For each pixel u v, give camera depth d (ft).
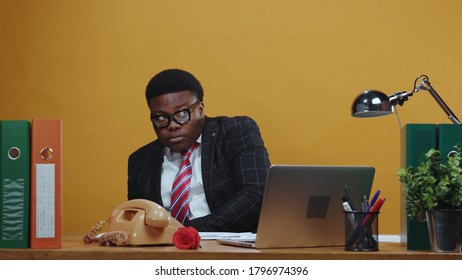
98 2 12.20
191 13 12.13
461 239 5.54
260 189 8.38
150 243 5.93
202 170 8.60
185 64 12.10
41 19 12.22
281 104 12.02
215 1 12.13
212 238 6.91
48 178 5.58
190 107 8.73
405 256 5.40
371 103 7.62
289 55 12.05
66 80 12.16
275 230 5.91
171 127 8.68
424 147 5.97
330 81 12.02
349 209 5.72
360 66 12.02
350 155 11.96
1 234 5.51
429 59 12.02
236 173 8.57
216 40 12.09
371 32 12.03
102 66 12.14
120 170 12.06
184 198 8.54
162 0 12.17
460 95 11.96
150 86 8.84
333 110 12.01
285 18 12.09
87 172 12.07
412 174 5.90
